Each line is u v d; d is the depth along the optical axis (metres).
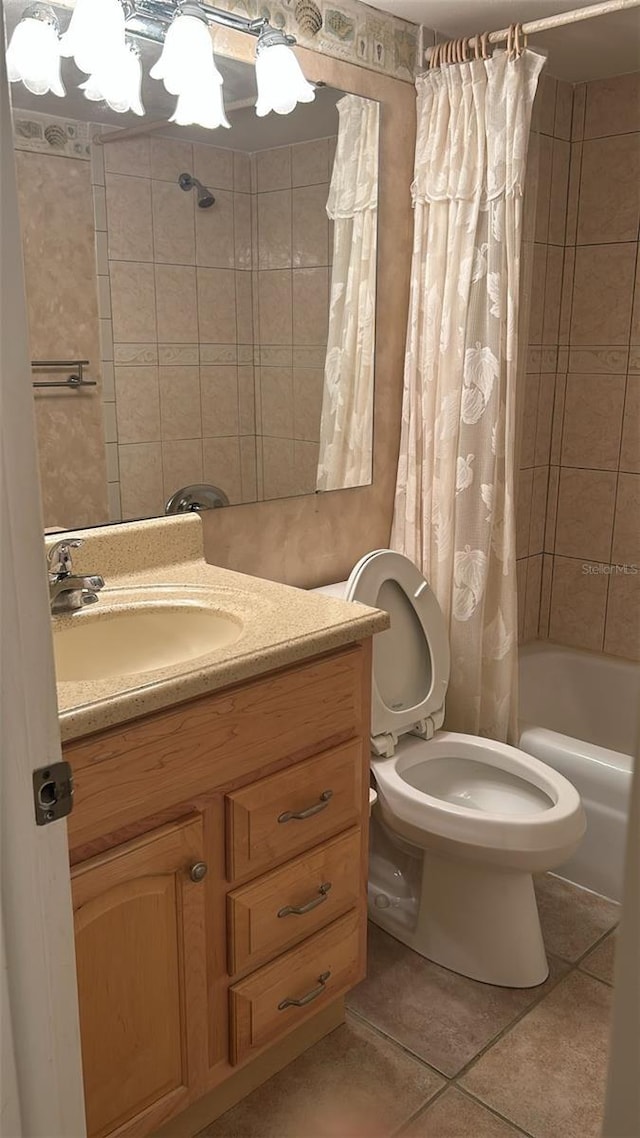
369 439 2.35
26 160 1.59
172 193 1.81
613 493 2.85
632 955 0.48
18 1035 0.79
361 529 2.40
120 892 1.30
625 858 0.47
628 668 2.85
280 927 1.57
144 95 1.72
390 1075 1.72
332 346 2.20
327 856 1.63
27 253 1.62
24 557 0.72
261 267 2.00
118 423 1.81
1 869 0.76
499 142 2.08
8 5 1.50
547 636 3.12
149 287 1.81
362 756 1.68
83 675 1.57
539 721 2.96
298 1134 1.59
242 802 1.44
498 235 2.11
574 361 2.87
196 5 1.68
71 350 1.71
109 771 1.26
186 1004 1.43
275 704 1.48
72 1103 0.84
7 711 0.73
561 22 1.97
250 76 1.89
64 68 1.60
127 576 1.80
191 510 1.97
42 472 1.70
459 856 1.86
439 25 2.22
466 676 2.32
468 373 2.20
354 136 2.12
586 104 2.71
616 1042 0.49
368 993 1.94
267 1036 1.59
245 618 1.58
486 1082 1.70
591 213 2.75
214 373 1.96
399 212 2.29
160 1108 1.43
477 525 2.26
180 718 1.33
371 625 1.60
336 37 2.04
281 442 2.13
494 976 1.96
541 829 1.79
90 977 1.29
